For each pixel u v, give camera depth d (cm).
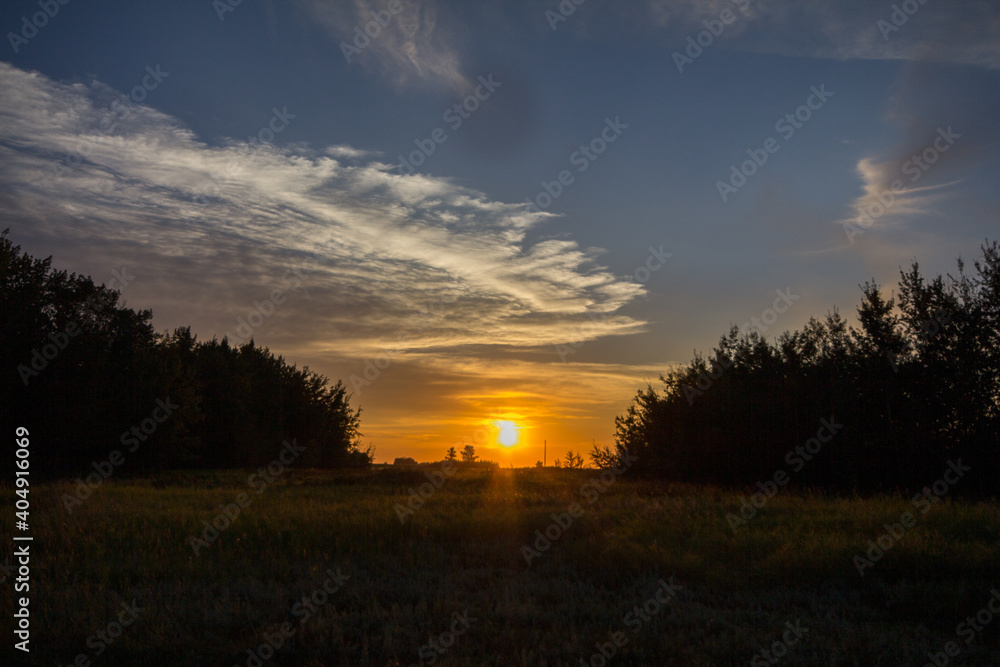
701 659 647
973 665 646
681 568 992
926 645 689
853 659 649
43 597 805
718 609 819
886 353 2309
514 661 639
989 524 1194
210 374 5225
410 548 1130
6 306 3281
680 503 1616
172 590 857
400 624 746
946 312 2178
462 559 1092
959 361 2141
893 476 2288
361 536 1217
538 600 855
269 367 5972
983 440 2089
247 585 884
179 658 648
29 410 3462
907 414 2256
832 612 805
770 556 1014
